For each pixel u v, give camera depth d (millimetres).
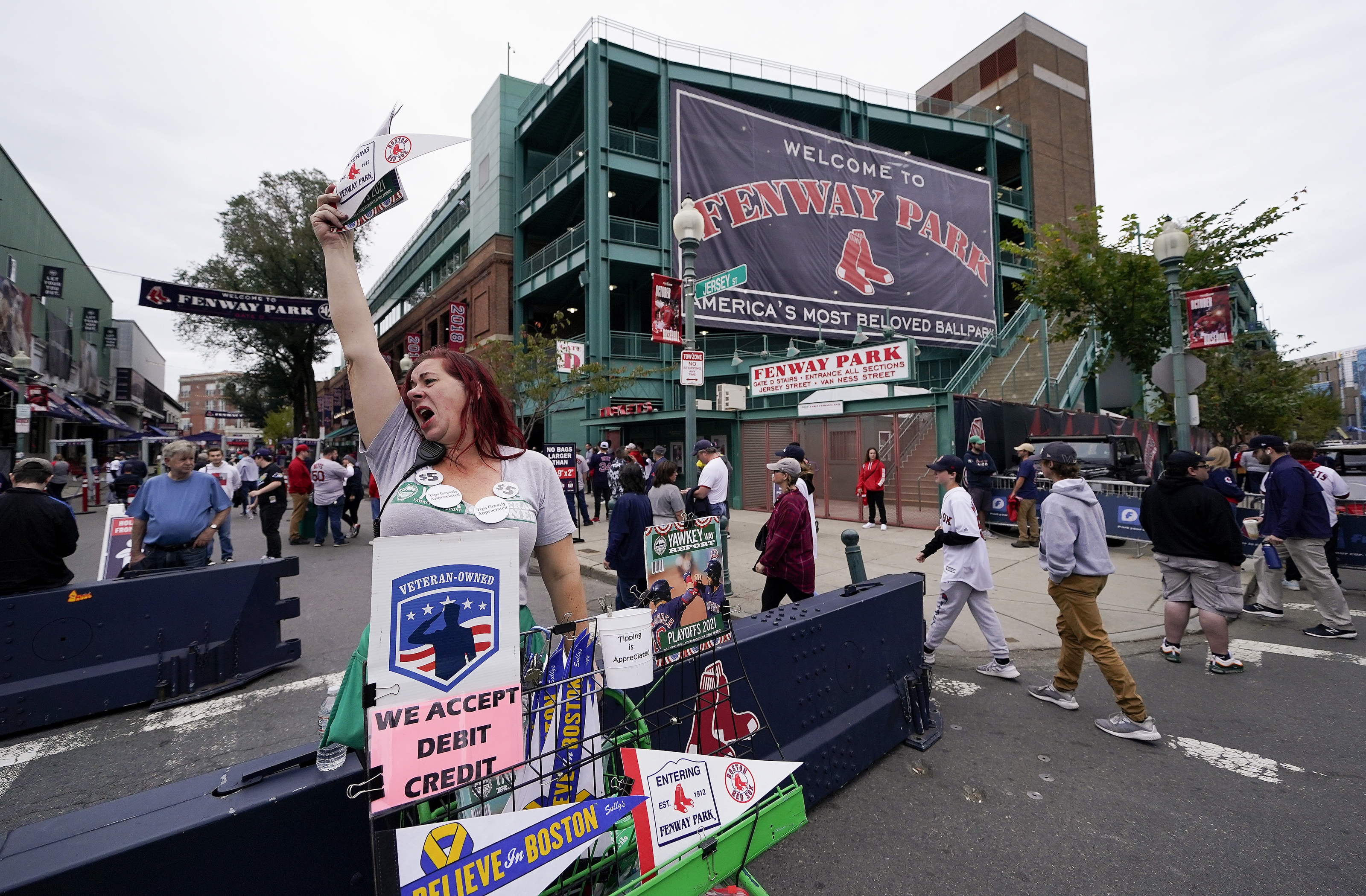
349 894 1482
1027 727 3801
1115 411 20641
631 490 5500
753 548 10055
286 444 33750
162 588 4418
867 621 3326
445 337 30625
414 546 1212
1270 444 5895
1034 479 9703
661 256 19828
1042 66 30016
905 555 9094
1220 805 2965
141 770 3471
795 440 14219
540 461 1717
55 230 27203
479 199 27141
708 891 1597
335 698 1700
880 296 22125
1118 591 7109
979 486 10516
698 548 2055
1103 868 2514
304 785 1441
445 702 1229
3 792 3252
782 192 20750
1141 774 3252
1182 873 2475
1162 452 19406
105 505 20422
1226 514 4629
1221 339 8102
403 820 1292
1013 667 4586
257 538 11883
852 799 3010
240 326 34562
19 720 3844
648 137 20547
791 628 2807
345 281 1739
